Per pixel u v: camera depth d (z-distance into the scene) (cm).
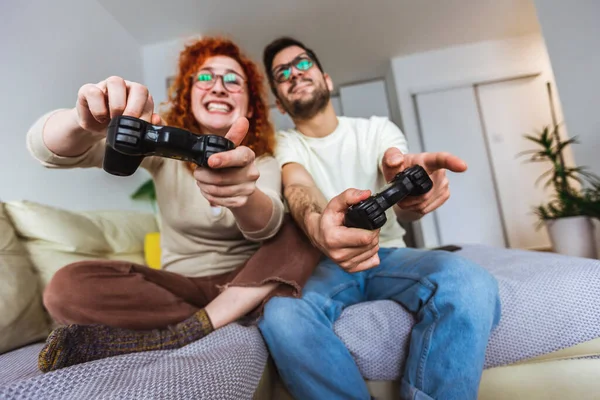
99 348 52
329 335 64
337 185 117
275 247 74
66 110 60
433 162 65
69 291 60
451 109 362
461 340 56
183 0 258
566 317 64
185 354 54
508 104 354
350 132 120
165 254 91
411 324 67
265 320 67
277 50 129
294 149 115
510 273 76
